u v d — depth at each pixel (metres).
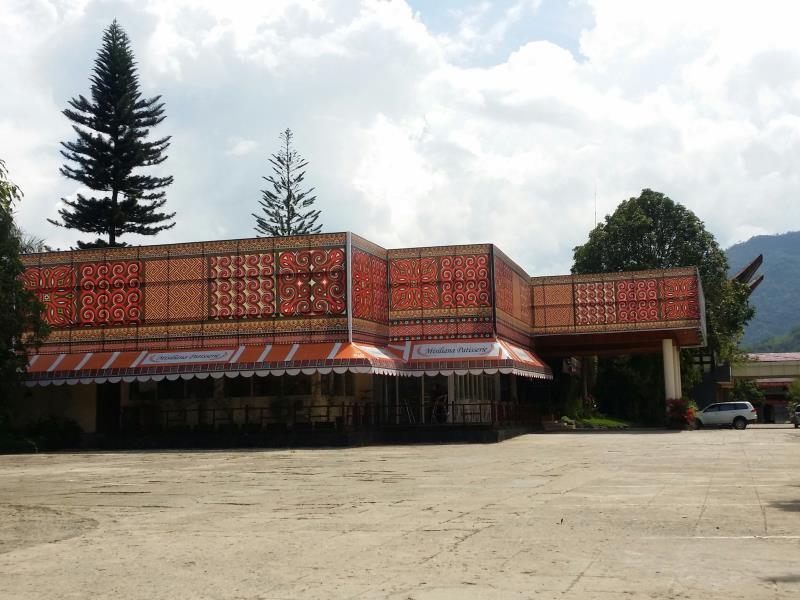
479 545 8.99
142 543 9.66
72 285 35.50
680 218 60.06
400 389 37.16
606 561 7.97
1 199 32.22
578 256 62.88
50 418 34.69
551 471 18.92
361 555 8.58
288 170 66.62
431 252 37.16
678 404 45.41
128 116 60.19
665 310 43.72
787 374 83.75
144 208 60.16
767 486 14.73
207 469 21.22
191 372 32.66
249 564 8.24
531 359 39.31
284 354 32.66
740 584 6.95
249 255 34.28
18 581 7.69
